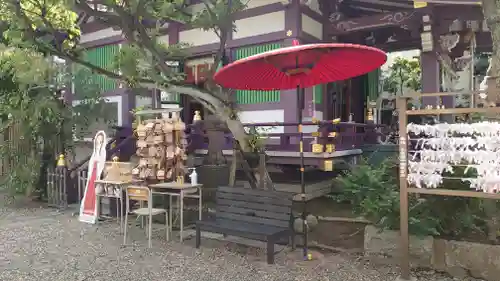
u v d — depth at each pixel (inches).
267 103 398.0
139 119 325.7
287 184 381.4
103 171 324.2
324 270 200.1
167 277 194.5
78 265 213.8
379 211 209.2
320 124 307.3
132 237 270.5
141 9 261.0
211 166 336.2
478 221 211.9
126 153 424.5
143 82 283.6
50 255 231.8
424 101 378.3
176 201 310.8
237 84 240.8
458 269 189.6
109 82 492.4
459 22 398.9
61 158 384.8
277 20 392.8
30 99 384.2
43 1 287.3
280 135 364.5
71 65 419.5
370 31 476.1
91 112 444.5
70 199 390.0
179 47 348.8
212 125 349.7
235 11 288.5
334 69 225.9
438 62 373.1
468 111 176.1
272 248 209.0
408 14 374.9
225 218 246.1
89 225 307.1
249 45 407.8
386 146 429.4
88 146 486.9
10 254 234.1
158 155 296.8
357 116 520.1
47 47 291.7
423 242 196.7
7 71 370.0
